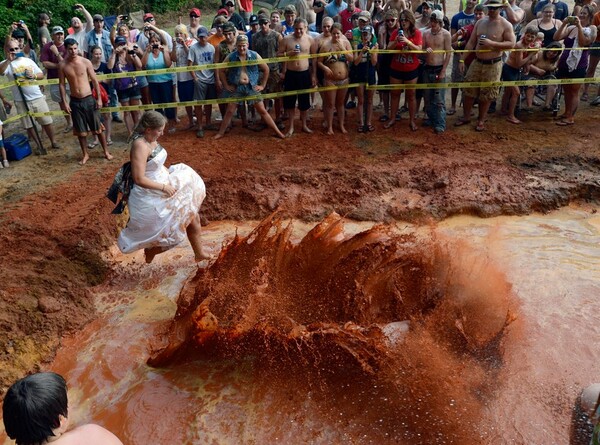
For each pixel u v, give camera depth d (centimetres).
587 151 924
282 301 585
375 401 490
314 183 862
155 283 682
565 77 1025
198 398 512
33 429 275
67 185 886
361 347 521
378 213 805
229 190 853
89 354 571
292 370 534
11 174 947
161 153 587
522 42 1005
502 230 761
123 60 1049
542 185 831
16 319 589
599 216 793
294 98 1045
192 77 1059
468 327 548
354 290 577
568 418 461
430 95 1038
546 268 665
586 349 535
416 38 985
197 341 543
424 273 602
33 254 693
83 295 655
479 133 1034
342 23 1155
